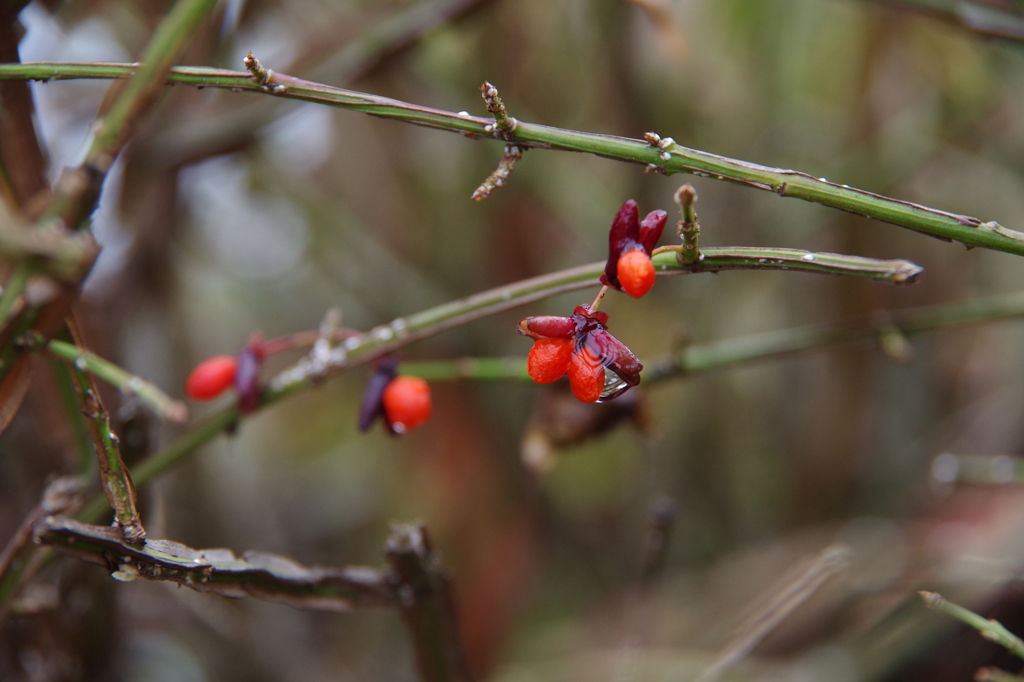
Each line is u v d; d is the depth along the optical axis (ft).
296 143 1.82
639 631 1.19
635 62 1.61
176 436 1.12
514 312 1.71
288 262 2.12
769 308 2.00
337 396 2.12
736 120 1.83
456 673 1.04
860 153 1.69
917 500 1.65
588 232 1.83
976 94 1.74
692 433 1.89
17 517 1.20
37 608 1.09
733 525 1.87
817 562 1.16
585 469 1.91
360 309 1.97
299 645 1.66
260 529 1.81
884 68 1.69
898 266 0.91
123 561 0.91
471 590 1.62
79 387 0.89
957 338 1.87
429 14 1.22
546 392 1.17
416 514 1.82
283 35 1.60
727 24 1.73
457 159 1.73
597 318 0.93
